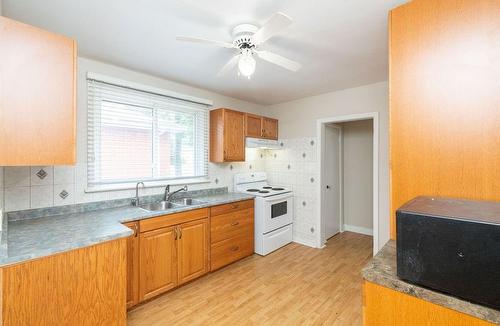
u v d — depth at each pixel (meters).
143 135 2.64
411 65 1.13
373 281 0.88
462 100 1.00
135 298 1.97
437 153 1.06
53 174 2.02
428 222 0.76
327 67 2.42
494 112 0.94
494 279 0.65
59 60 1.35
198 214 2.47
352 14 1.53
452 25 1.03
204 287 2.36
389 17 1.21
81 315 1.36
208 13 1.52
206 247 2.56
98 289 1.43
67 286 1.32
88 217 1.95
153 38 1.84
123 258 1.54
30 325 1.20
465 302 0.70
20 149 1.23
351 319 1.88
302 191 3.65
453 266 0.72
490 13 0.95
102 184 2.32
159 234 2.14
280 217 3.44
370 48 2.01
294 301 2.12
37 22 1.62
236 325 1.81
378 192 2.89
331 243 3.64
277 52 2.08
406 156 1.15
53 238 1.40
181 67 2.41
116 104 2.43
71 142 1.39
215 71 2.53
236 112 3.27
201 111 3.20
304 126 3.62
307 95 3.47
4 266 1.12
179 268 2.29
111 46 1.97
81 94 2.17
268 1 1.39
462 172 1.00
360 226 4.20
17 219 1.84
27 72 1.25
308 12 1.50
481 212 0.76
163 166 2.81
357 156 4.21
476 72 0.97
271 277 2.57
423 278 0.77
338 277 2.56
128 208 2.32
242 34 1.61
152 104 2.69
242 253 3.00
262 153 4.13
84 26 1.67
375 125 2.90
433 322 0.76
